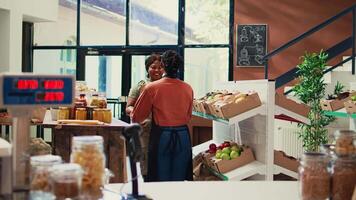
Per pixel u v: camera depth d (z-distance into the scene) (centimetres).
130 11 926
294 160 365
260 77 873
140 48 924
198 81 905
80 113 398
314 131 610
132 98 471
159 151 375
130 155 172
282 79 789
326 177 152
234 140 456
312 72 626
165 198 186
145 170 394
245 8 877
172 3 909
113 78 939
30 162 132
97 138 145
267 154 358
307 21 859
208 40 898
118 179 360
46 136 786
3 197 123
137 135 173
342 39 847
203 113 464
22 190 129
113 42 936
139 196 171
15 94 122
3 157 123
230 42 889
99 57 941
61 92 127
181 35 906
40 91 125
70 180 126
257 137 383
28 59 940
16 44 774
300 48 859
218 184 214
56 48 947
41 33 948
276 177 387
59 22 944
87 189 139
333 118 607
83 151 141
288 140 721
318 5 855
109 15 933
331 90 661
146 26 923
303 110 370
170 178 379
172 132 376
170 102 376
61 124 365
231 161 378
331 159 153
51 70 951
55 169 127
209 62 899
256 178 373
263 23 872
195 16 901
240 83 446
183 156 381
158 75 460
